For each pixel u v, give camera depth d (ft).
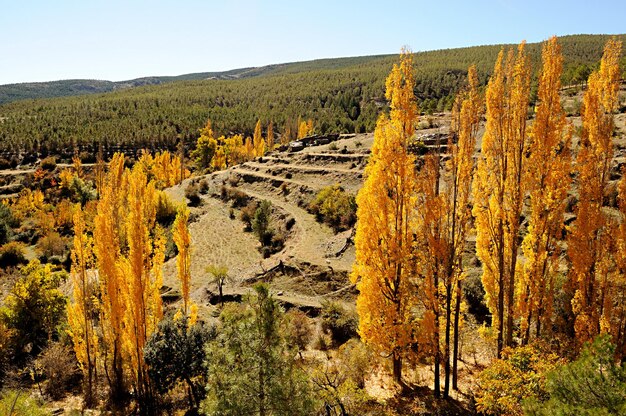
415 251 57.88
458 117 54.90
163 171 294.25
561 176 56.85
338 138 276.41
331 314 95.35
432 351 54.13
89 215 191.83
